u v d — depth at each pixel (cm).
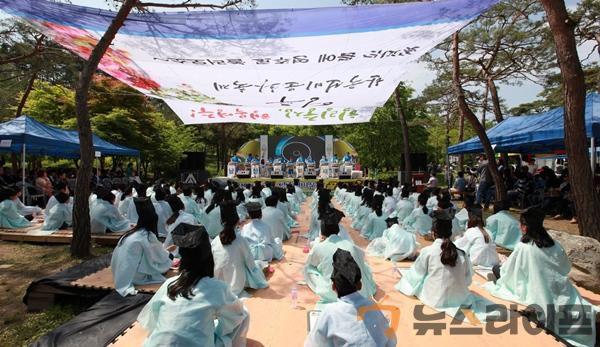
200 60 551
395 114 2520
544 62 1222
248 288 425
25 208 842
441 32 493
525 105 2227
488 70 1296
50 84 1817
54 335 321
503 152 1396
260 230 537
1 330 376
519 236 610
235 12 473
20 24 877
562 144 1216
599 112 789
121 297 387
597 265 430
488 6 459
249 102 671
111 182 1368
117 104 1872
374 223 694
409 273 424
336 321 224
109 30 518
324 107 707
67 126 1645
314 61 546
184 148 2647
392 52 523
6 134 1032
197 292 246
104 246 692
